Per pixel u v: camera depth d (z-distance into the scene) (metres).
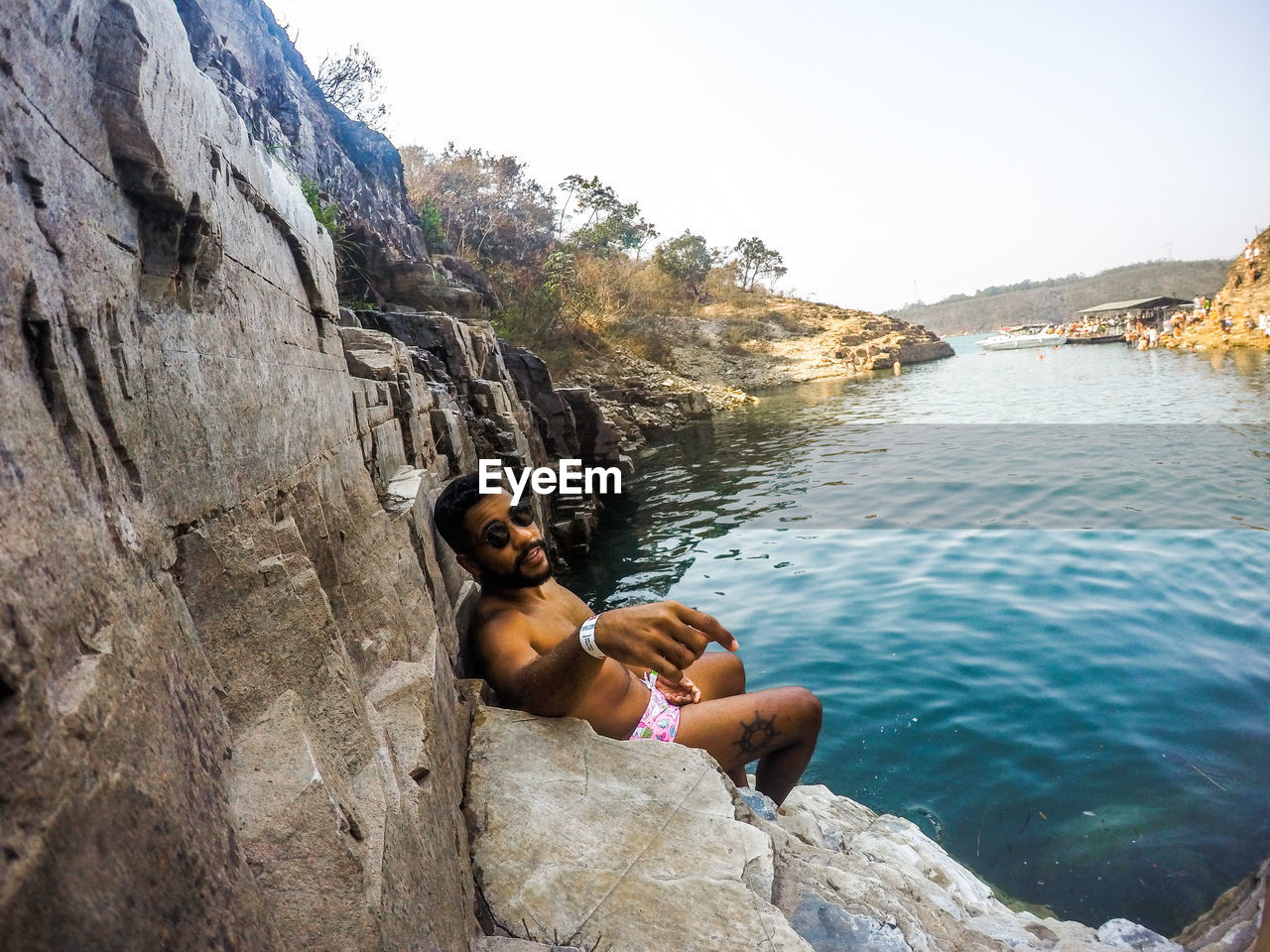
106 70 1.15
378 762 1.48
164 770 0.79
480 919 1.82
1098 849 3.22
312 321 2.77
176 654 0.96
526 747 2.34
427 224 26.47
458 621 3.40
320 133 18.12
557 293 32.03
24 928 0.53
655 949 1.74
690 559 9.17
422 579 2.86
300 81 18.31
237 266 1.83
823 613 6.48
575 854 1.98
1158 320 63.53
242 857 0.91
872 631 5.91
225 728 1.09
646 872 1.95
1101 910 2.88
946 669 5.09
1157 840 3.23
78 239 1.01
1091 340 62.09
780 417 27.94
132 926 0.64
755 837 2.09
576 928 1.79
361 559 2.36
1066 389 29.19
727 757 2.79
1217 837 3.20
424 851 1.46
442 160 37.59
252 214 2.06
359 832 1.18
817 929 1.90
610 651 2.19
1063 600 6.29
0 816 0.55
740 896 1.89
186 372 1.37
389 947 1.09
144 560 0.99
